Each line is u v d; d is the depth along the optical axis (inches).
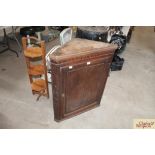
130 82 117.6
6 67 119.9
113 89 109.0
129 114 92.1
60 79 68.0
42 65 90.4
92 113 90.4
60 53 63.0
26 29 133.8
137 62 143.3
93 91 84.5
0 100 92.9
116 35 140.2
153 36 204.7
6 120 82.4
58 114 80.5
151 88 113.9
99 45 72.0
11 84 104.5
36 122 83.0
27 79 109.6
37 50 83.4
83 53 65.1
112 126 84.4
